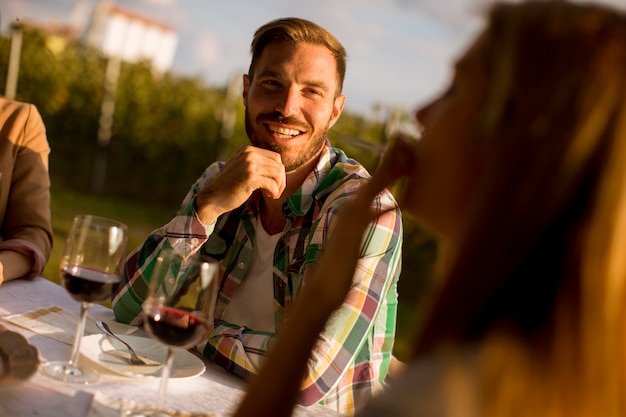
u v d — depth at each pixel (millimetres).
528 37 822
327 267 1159
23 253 2043
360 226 1160
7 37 8859
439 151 917
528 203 775
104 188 12086
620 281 748
